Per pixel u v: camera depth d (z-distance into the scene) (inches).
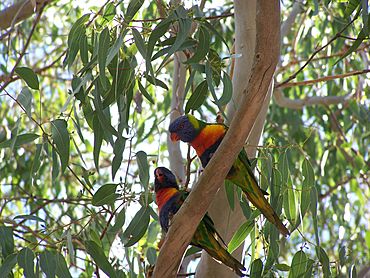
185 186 278.8
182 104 358.9
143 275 295.1
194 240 253.6
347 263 291.7
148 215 253.1
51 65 450.3
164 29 242.2
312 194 260.7
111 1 268.5
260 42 212.5
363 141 443.2
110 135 252.4
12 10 386.3
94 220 286.0
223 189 272.8
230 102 277.1
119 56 255.3
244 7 277.6
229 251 262.7
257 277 257.9
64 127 244.4
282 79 466.6
